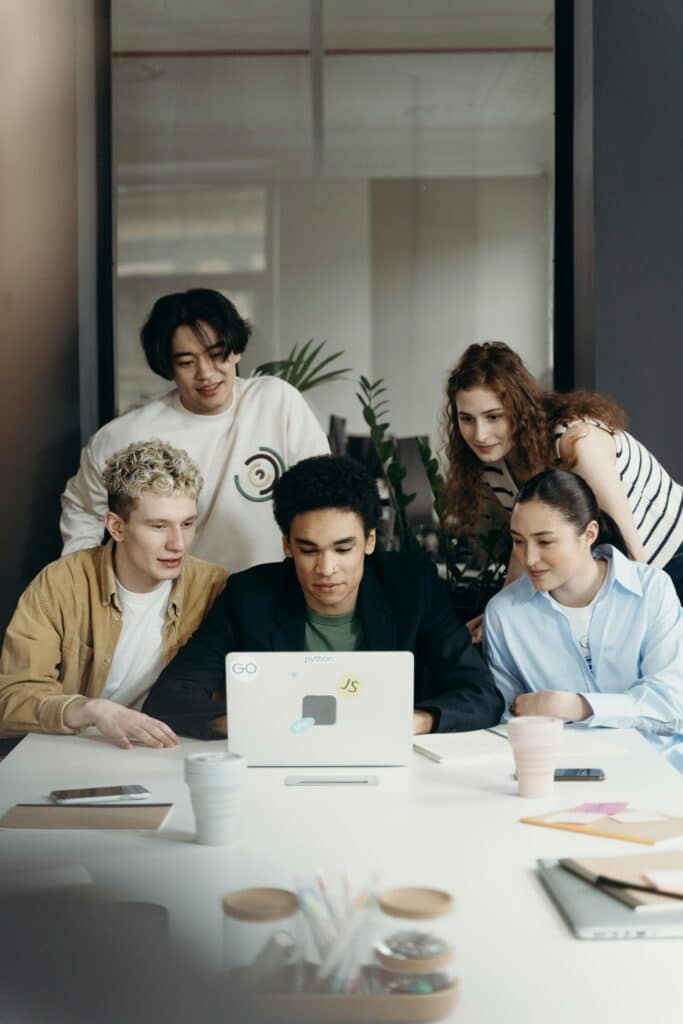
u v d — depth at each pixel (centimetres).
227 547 304
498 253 688
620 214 339
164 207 677
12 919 122
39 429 342
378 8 582
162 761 196
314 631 244
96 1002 103
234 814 148
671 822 153
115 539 244
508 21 577
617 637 242
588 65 340
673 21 337
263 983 104
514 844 147
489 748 198
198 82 638
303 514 226
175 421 306
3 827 156
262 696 189
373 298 698
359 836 151
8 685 231
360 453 475
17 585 337
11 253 341
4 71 339
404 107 646
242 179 679
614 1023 99
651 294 339
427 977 102
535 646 246
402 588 248
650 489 286
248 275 691
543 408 282
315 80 632
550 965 109
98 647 246
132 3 591
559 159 355
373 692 189
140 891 130
